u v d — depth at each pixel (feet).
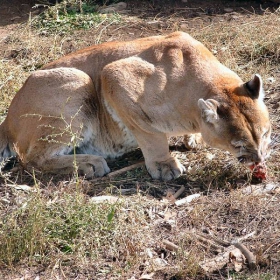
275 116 40.91
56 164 36.29
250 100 33.96
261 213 32.37
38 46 50.57
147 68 35.81
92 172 36.14
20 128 36.88
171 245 30.25
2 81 45.32
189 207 33.14
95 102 37.27
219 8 56.90
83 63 38.06
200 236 30.96
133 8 57.62
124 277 28.60
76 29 53.83
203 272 28.43
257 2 57.36
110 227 30.81
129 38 52.70
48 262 29.50
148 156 36.19
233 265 28.94
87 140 37.40
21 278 28.71
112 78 35.78
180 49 36.19
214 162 36.58
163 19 55.52
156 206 33.24
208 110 33.37
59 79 36.42
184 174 36.22
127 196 33.94
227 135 33.78
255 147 33.45
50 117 36.01
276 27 50.70
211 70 35.58
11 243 29.60
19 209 31.32
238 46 49.11
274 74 46.34
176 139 39.86
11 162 38.32
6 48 51.19
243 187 34.50
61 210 31.58
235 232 31.30
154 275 28.66
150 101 35.53
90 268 29.19
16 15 56.85
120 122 37.01
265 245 29.99
